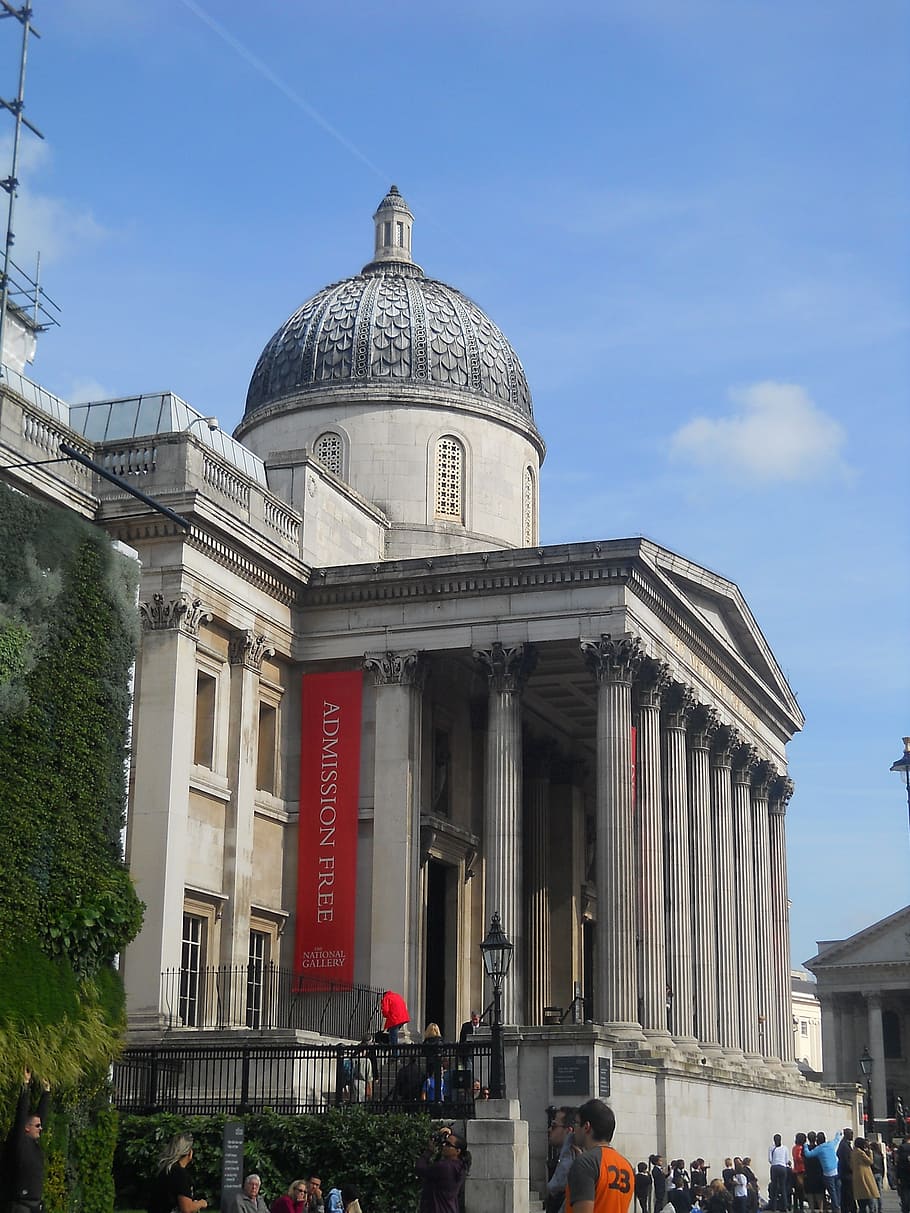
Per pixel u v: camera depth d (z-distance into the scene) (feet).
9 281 186.91
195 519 169.07
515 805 180.55
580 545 181.47
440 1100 125.29
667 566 196.65
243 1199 84.23
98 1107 104.73
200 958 172.14
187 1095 135.74
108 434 190.60
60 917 105.70
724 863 219.20
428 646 186.80
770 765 244.22
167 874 161.99
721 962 215.31
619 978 172.86
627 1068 159.12
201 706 176.86
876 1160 249.14
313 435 226.38
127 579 119.03
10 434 159.22
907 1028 472.85
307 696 189.98
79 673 112.68
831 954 465.06
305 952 182.80
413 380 226.17
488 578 185.26
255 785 180.65
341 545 205.16
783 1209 173.68
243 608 180.75
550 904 229.45
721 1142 186.60
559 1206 85.87
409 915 181.68
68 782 109.91
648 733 190.29
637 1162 158.71
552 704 221.66
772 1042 237.25
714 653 214.28
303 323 233.96
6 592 108.17
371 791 186.70
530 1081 152.15
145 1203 119.24
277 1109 128.16
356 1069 132.46
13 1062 95.25
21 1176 81.51
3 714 105.29
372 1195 118.11
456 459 227.20
